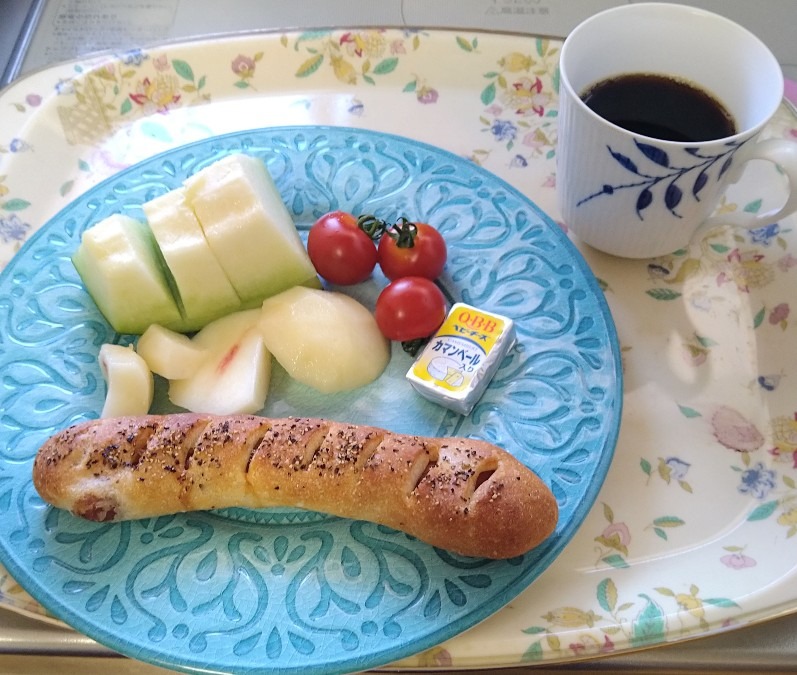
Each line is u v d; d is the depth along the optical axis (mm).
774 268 305
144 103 377
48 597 228
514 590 221
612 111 279
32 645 235
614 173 261
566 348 276
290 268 298
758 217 272
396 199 327
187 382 286
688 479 256
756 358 282
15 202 341
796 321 290
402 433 267
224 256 289
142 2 430
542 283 294
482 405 269
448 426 267
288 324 287
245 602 227
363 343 284
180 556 238
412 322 276
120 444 245
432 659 219
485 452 235
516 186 341
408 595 225
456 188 326
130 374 272
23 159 352
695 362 283
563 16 415
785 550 236
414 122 365
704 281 305
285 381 289
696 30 270
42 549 240
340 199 331
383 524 237
